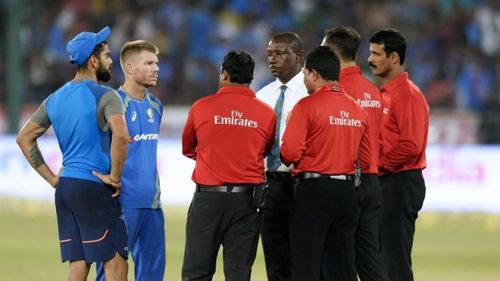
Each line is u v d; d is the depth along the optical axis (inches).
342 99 1273.4
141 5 3951.8
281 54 1357.0
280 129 1366.9
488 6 3900.1
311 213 1259.2
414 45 3818.9
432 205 2913.4
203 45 3878.0
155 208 1363.2
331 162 1255.5
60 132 1232.8
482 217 2878.9
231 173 1275.8
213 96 1290.6
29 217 2812.5
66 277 1768.0
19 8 3161.9
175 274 1798.7
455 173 2903.5
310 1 3978.8
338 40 1330.0
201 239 1282.0
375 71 1369.3
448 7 3932.1
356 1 3969.0
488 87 3663.9
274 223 1366.9
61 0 3951.8
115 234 1230.9
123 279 1242.6
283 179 1354.6
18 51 3157.0
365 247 1317.7
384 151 1354.6
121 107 1226.6
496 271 1872.5
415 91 1358.3
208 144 1279.5
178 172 2994.6
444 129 3304.6
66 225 1237.7
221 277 1768.0
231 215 1279.5
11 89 3149.6
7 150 3088.1
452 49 3804.1
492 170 2881.4
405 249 1362.0
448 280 1759.4
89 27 3907.5
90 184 1221.7
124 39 3882.9
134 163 1344.7
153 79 1354.6
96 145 1226.6
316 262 1264.8
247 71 1289.4
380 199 1330.0
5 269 1855.3
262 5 3978.8
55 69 3799.2
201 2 3961.6
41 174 1263.5
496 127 3260.3
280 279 1375.5
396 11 3946.9
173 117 3378.4
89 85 1235.2
